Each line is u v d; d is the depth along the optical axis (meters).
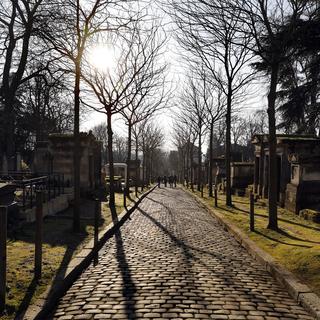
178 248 10.00
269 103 11.91
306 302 5.71
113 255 9.14
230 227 12.71
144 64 20.48
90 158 24.12
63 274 6.82
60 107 44.25
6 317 4.91
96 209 9.51
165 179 51.97
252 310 5.61
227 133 19.70
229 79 19.27
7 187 10.98
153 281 6.95
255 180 24.38
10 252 8.53
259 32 12.13
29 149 41.91
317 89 18.67
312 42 15.14
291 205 17.00
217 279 7.15
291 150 18.86
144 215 17.42
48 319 5.25
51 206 15.02
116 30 13.17
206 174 47.69
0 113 26.48
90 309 5.58
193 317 5.28
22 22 22.45
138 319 5.20
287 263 7.84
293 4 11.25
